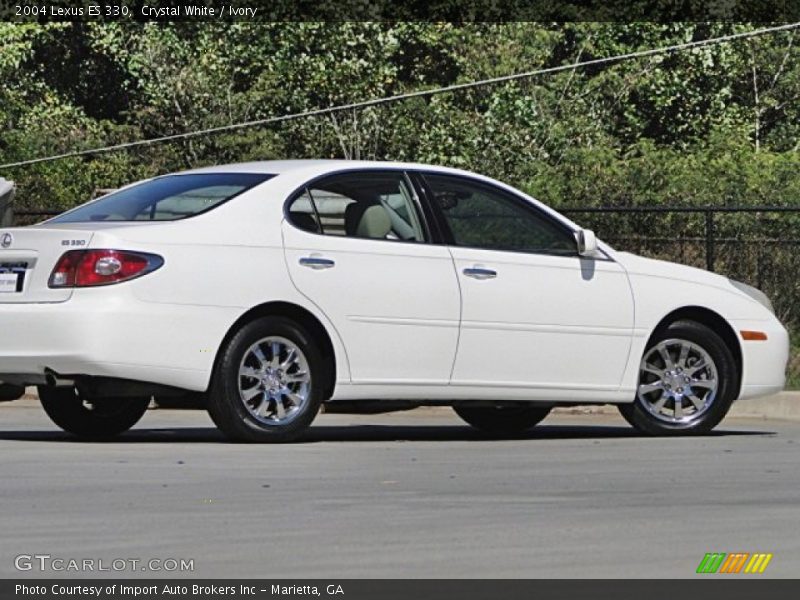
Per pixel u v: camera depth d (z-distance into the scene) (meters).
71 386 23.78
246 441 24.14
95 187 67.25
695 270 27.61
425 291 25.08
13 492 18.23
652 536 15.28
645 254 44.34
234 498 17.83
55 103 74.44
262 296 23.89
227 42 72.75
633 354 26.66
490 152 70.69
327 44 72.44
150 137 72.31
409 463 21.64
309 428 29.17
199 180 25.16
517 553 14.27
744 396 27.61
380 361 24.80
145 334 23.20
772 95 76.56
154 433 27.08
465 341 25.36
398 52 74.69
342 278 24.52
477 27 73.19
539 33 72.94
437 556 14.10
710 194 56.38
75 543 14.73
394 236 25.20
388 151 71.75
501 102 71.50
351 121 71.56
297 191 24.67
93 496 17.92
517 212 26.31
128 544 14.69
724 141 69.00
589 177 57.72
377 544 14.73
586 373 26.31
